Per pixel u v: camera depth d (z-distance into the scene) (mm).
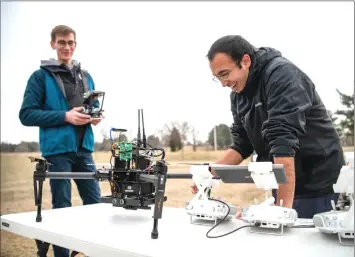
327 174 1405
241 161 1690
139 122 1252
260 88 1370
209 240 914
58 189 1983
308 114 1354
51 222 1149
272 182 996
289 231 993
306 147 1371
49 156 2012
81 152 2117
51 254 1997
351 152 917
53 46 2252
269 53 1366
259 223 977
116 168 1181
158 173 969
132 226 1081
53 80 2113
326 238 915
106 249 878
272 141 1188
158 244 881
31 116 1994
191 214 1118
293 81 1231
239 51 1261
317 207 1414
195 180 1147
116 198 1178
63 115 1980
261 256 779
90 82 2350
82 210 1342
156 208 944
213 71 1304
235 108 1631
